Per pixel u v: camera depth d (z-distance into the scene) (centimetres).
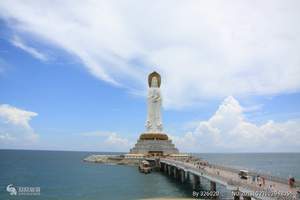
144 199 6975
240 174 6694
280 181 5634
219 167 8506
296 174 15138
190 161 11869
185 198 7094
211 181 7056
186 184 9525
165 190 8362
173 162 10700
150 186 9081
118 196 7481
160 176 11475
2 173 13262
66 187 8969
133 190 8362
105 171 13012
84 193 7962
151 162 14150
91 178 10944
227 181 5631
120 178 10875
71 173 12712
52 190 8456
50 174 12662
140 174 12044
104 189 8569
